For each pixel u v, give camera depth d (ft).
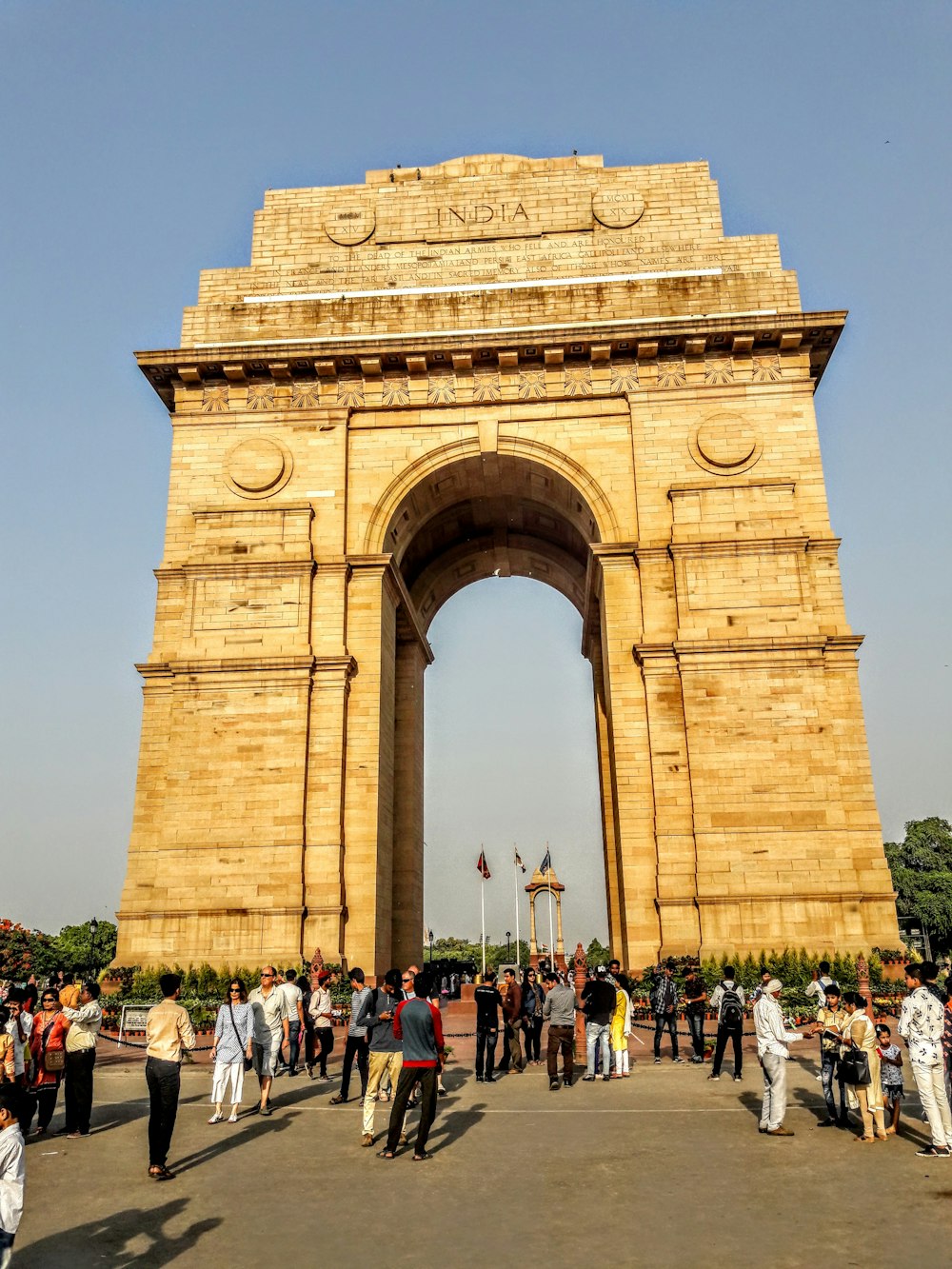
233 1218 43.04
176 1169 51.39
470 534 175.32
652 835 126.41
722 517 135.85
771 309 143.84
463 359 143.33
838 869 121.19
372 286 152.87
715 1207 43.45
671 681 130.62
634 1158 52.16
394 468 143.33
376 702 133.90
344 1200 45.24
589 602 164.45
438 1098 71.05
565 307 145.79
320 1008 81.05
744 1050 93.09
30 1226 42.27
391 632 148.77
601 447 142.00
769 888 120.78
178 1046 51.37
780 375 141.49
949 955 338.95
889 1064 58.13
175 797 128.88
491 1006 80.33
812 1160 51.24
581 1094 71.72
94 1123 63.67
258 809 127.54
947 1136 51.98
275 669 132.36
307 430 144.05
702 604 132.57
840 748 126.52
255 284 153.79
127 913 125.08
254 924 123.13
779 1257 37.19
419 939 164.86
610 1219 42.01
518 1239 39.63
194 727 131.23
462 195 156.56
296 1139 58.03
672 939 120.67
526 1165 50.93
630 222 152.76
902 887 343.46
